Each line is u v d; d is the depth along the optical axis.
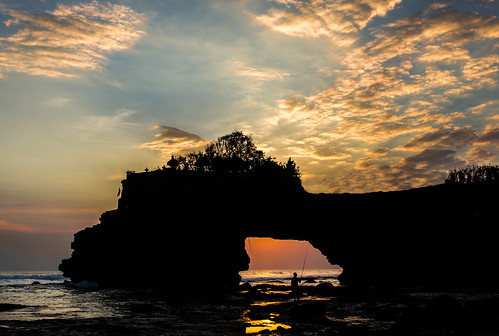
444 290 35.12
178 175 61.41
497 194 47.09
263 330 16.41
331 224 55.78
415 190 54.22
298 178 62.50
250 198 59.06
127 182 63.28
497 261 42.69
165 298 35.09
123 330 15.70
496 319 16.00
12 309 25.59
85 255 59.38
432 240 47.78
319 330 16.03
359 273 53.59
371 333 14.69
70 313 23.27
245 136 71.75
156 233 55.31
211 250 56.16
